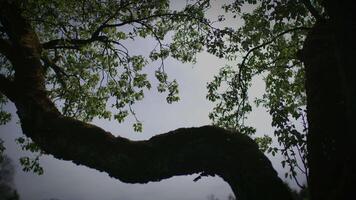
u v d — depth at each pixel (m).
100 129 4.44
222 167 4.16
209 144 4.17
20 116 4.81
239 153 4.09
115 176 4.23
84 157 4.30
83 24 12.47
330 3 3.60
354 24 3.44
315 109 4.49
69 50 13.53
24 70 5.18
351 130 3.53
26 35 5.94
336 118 4.21
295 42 11.85
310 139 4.42
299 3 7.71
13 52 5.48
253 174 3.93
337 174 3.92
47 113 4.65
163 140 4.26
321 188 4.02
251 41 11.26
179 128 4.38
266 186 3.85
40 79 5.20
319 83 4.59
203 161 4.19
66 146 4.36
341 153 3.96
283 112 6.41
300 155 5.11
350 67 3.45
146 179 4.20
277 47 12.24
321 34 4.96
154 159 4.16
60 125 4.48
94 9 12.37
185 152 4.15
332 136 4.13
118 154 4.19
